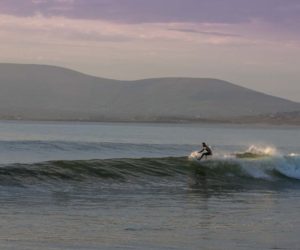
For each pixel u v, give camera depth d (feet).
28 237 54.70
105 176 106.42
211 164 124.77
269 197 95.30
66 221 64.75
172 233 59.41
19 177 95.45
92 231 59.36
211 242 55.16
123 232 59.26
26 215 67.62
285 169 127.44
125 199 85.46
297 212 77.30
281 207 82.28
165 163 123.34
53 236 55.88
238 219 69.56
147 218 68.59
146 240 55.36
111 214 70.95
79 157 177.78
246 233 60.39
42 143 213.05
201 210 76.33
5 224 61.05
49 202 79.10
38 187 91.86
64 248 50.37
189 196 91.91
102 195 89.04
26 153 183.42
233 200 88.79
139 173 113.19
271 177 124.06
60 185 95.55
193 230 61.41
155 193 94.48
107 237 56.34
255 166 126.21
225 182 115.44
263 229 63.00
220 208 78.79
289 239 57.62
